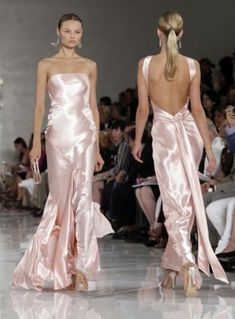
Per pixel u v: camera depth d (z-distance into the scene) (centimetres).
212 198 1133
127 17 2520
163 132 901
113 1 2522
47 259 916
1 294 890
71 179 918
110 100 2297
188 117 911
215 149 1317
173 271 925
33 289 916
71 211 916
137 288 930
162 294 888
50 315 779
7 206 2397
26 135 2555
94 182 1703
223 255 1018
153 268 1107
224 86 1983
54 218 920
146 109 911
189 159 898
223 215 1038
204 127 908
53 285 941
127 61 2528
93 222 914
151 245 1398
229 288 923
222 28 2423
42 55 2542
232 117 1191
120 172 1565
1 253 1293
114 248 1377
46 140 930
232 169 1171
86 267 903
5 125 2547
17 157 2544
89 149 923
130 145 1527
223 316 769
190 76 900
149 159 1446
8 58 2534
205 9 2434
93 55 2525
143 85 906
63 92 924
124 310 800
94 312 791
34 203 2098
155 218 1365
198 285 882
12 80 2542
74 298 866
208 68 2036
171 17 895
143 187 1404
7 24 2534
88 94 934
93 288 930
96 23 2522
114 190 1548
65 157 918
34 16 2538
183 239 884
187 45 2441
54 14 2538
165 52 900
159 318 761
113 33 2525
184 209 890
